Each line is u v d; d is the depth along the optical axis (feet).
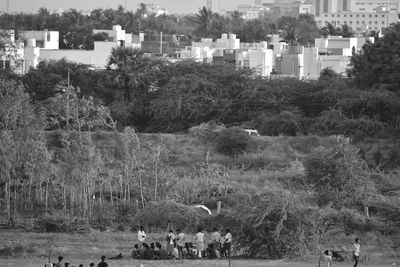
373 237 555.28
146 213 581.53
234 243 498.28
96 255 496.23
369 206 620.90
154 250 484.74
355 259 462.19
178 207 579.07
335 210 598.75
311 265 466.29
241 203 527.81
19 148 641.81
